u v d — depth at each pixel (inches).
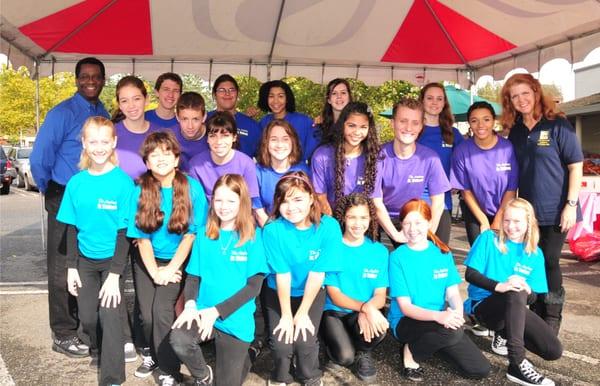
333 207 142.2
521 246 133.9
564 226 142.4
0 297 199.5
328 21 239.3
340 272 129.6
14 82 1147.9
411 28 251.9
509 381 125.3
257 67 297.1
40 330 162.2
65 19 213.8
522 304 123.7
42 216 299.7
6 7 182.1
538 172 144.3
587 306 185.5
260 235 121.0
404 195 149.0
